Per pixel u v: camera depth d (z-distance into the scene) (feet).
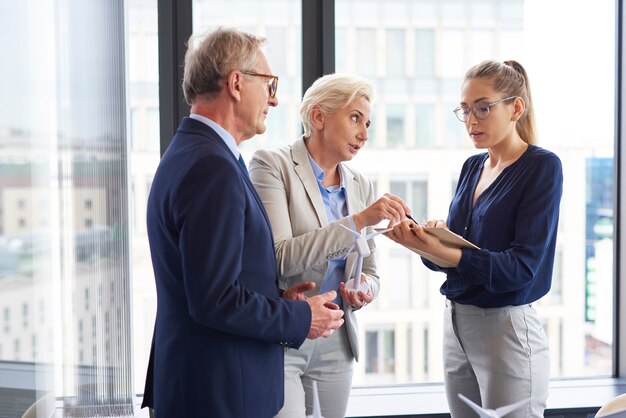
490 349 6.96
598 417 4.36
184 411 5.04
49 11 7.96
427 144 10.01
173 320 5.12
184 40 9.30
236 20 9.54
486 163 7.50
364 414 9.12
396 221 6.39
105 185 8.36
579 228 10.36
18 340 6.90
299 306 5.16
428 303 10.15
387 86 9.88
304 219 6.61
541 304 10.48
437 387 10.18
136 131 9.41
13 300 6.77
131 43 9.27
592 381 10.43
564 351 10.52
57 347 8.25
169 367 5.11
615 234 10.38
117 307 8.44
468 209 7.37
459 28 9.90
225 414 4.99
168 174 4.97
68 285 8.29
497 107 6.86
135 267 9.52
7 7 6.59
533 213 6.75
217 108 5.23
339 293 6.86
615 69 10.18
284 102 9.68
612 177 10.34
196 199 4.72
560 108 10.13
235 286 4.82
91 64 8.26
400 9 9.80
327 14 9.39
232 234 4.77
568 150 10.23
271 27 9.58
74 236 8.27
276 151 6.83
